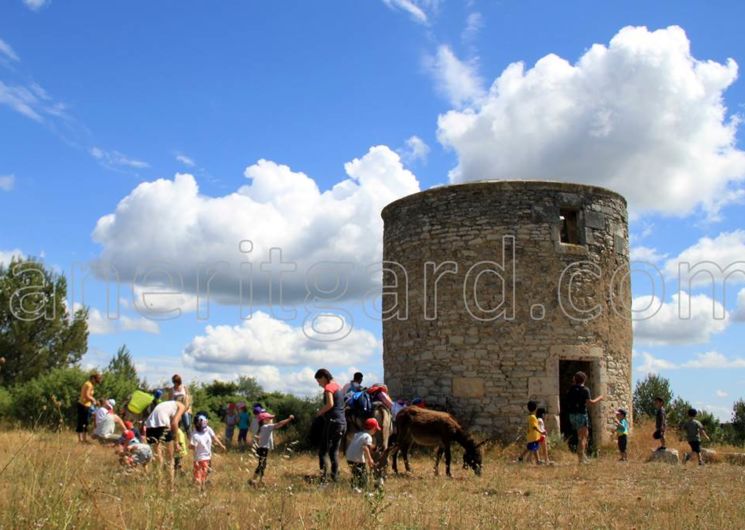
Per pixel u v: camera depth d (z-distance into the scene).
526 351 15.65
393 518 7.41
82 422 14.09
